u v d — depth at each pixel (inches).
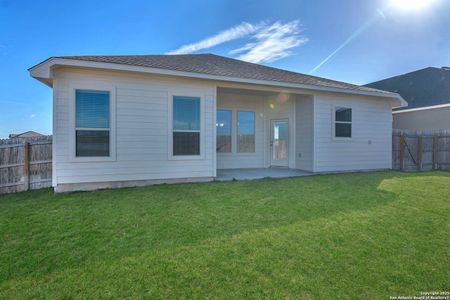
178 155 280.4
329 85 355.3
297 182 280.8
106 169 254.1
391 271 101.9
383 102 402.3
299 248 120.9
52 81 246.4
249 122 413.4
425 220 158.1
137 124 263.4
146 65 253.4
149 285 92.4
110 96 253.1
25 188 258.4
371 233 138.4
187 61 348.5
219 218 162.6
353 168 378.6
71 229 144.7
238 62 426.0
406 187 253.1
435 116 565.9
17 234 137.9
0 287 91.7
